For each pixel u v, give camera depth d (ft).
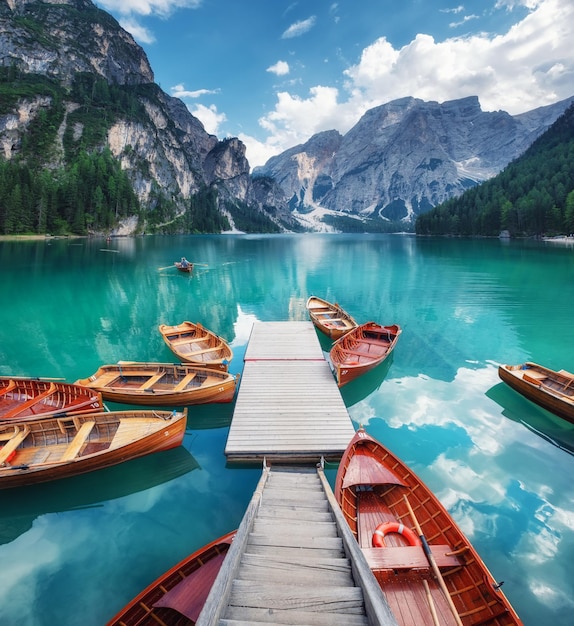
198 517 33.14
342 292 132.46
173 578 23.17
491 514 32.65
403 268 192.13
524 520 31.94
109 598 26.02
